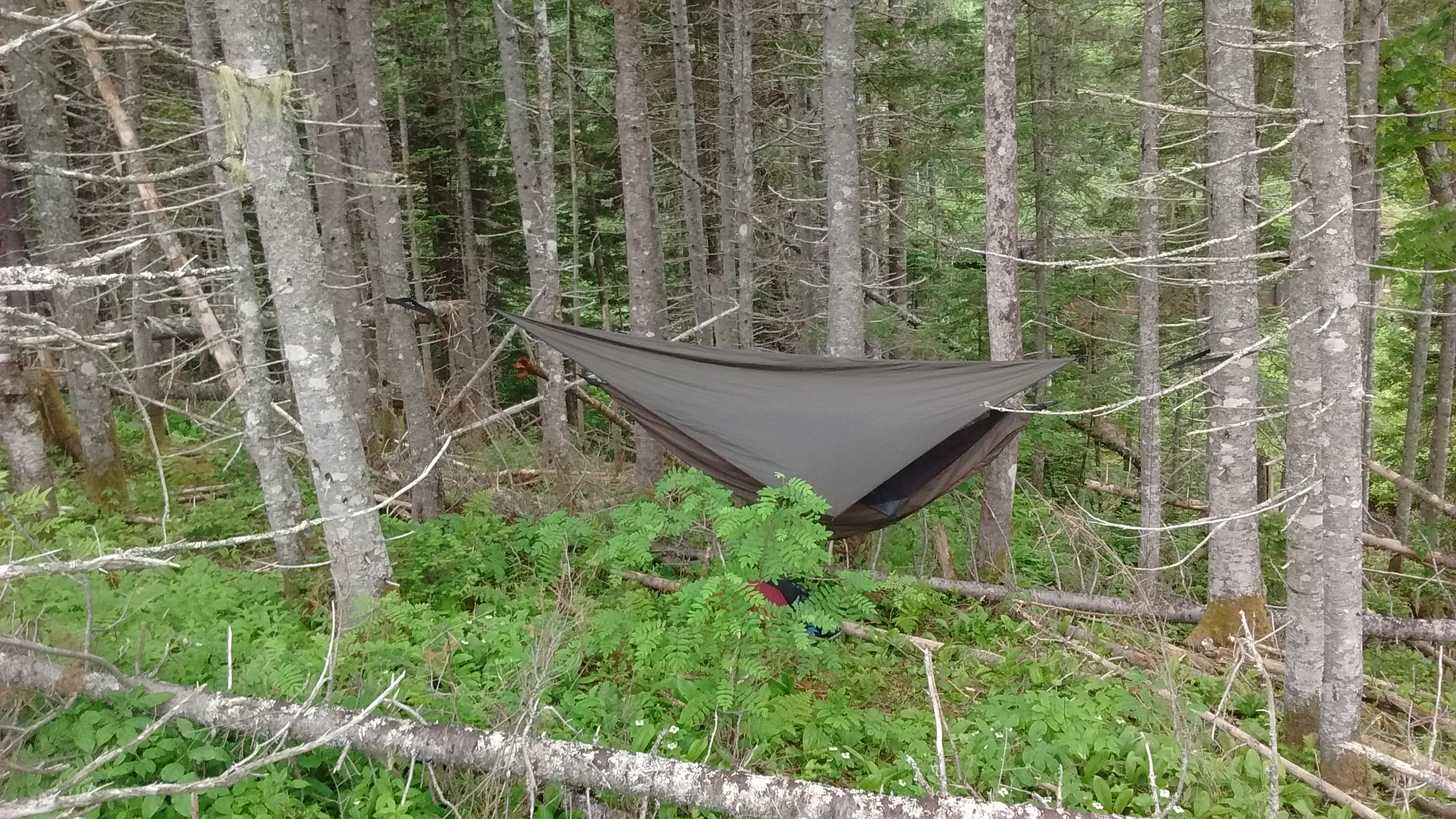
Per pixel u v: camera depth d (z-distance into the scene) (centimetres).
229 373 668
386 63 1545
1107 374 1204
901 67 1170
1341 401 471
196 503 843
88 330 801
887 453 621
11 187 838
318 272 559
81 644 423
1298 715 550
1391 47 791
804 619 502
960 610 758
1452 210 798
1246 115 455
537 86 1548
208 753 375
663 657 511
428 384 1203
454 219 1745
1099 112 1163
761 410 666
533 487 980
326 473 571
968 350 1243
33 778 357
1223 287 711
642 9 1328
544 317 991
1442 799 513
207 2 670
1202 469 1314
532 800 375
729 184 1334
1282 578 925
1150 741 493
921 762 478
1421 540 947
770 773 464
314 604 618
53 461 903
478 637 556
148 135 992
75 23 375
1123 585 872
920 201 1662
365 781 403
